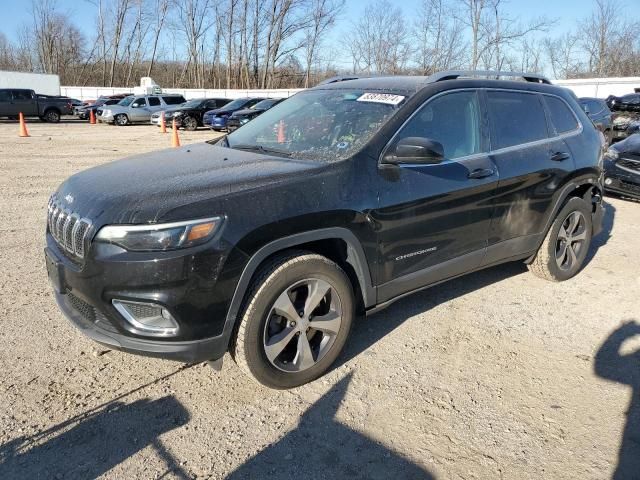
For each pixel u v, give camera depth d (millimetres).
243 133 4250
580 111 5082
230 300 2797
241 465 2600
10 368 3297
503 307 4426
